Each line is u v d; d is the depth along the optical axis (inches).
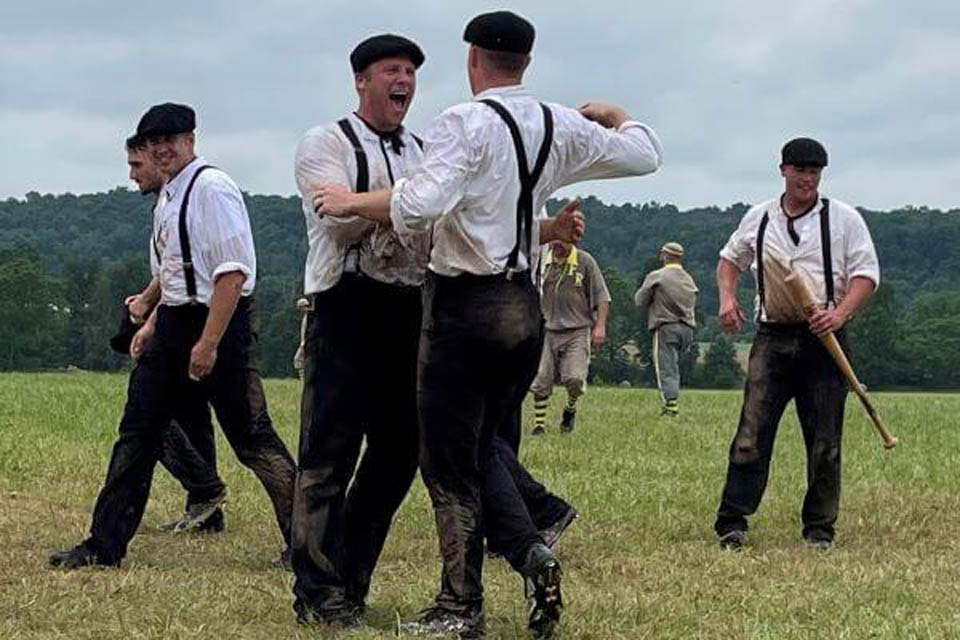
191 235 323.3
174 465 375.9
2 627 265.6
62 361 2979.8
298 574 268.5
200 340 321.4
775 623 280.4
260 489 440.8
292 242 3206.2
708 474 502.9
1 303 2925.7
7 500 411.5
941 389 2869.1
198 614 277.6
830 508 375.2
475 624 258.5
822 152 369.4
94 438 559.8
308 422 265.4
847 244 370.9
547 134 249.0
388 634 261.6
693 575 327.0
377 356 263.6
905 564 343.3
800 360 372.8
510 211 247.3
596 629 269.1
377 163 263.1
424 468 257.1
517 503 261.9
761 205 379.9
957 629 272.2
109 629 264.7
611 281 2797.7
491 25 249.6
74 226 4308.6
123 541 327.3
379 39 265.0
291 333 2359.7
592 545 364.2
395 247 258.4
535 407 645.3
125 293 3014.3
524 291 249.8
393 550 351.6
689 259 3132.4
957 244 3609.7
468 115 244.1
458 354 249.3
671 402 783.7
